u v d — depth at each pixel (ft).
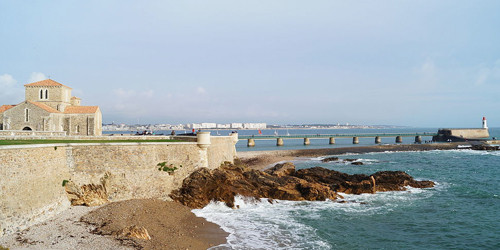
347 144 434.30
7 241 59.31
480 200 117.29
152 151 98.78
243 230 81.30
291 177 130.93
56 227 68.85
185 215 89.92
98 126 201.05
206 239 73.72
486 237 82.23
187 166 104.32
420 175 175.11
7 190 62.39
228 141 152.97
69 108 196.54
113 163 92.27
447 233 84.69
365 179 138.10
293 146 389.60
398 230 86.02
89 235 65.82
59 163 82.48
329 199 113.91
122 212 81.61
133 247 62.18
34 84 194.49
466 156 274.16
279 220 90.68
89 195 86.48
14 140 108.88
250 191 111.34
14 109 176.55
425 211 103.30
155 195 96.94
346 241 77.00
